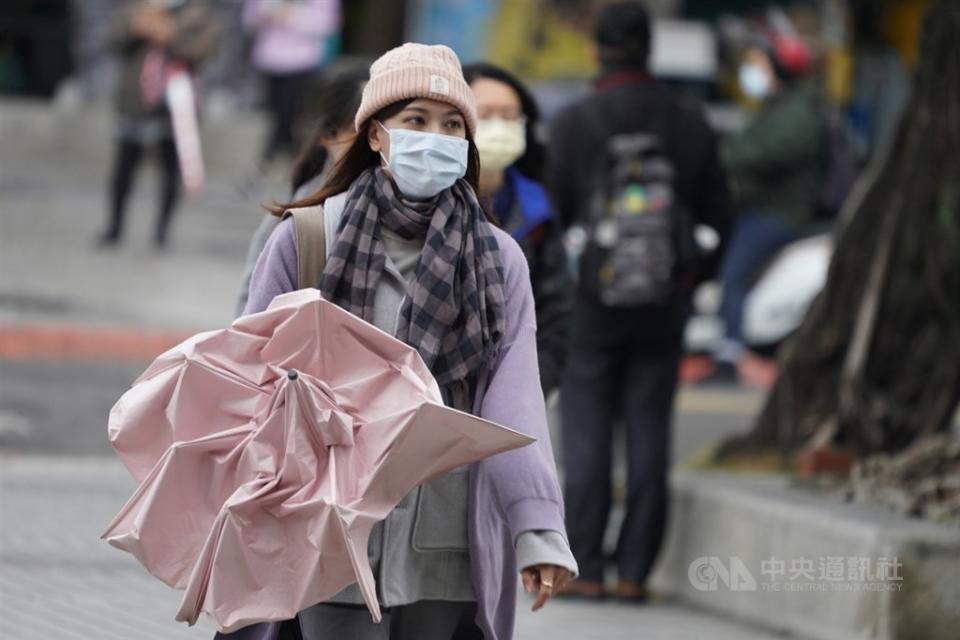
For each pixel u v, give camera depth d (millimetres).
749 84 40844
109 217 49406
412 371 11211
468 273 11672
